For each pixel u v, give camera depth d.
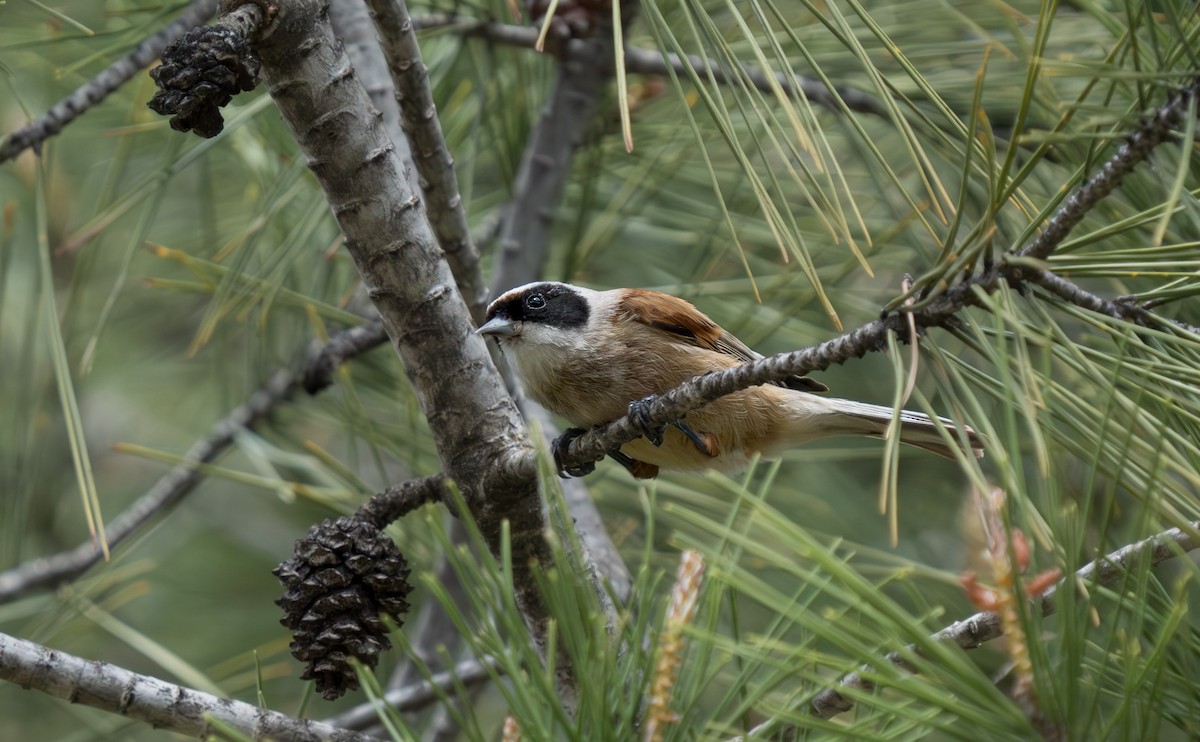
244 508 13.41
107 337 11.80
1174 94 4.14
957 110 8.09
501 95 9.84
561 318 8.05
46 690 5.16
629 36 9.33
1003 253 4.41
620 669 4.44
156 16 8.18
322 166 5.79
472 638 3.93
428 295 5.96
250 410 10.10
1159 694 3.68
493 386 6.14
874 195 9.20
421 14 9.49
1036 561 3.89
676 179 10.09
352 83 5.74
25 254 10.89
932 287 4.45
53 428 11.88
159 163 9.66
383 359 10.41
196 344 8.52
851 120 5.12
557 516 5.09
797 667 3.80
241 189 11.03
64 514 12.21
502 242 9.71
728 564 3.85
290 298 9.23
